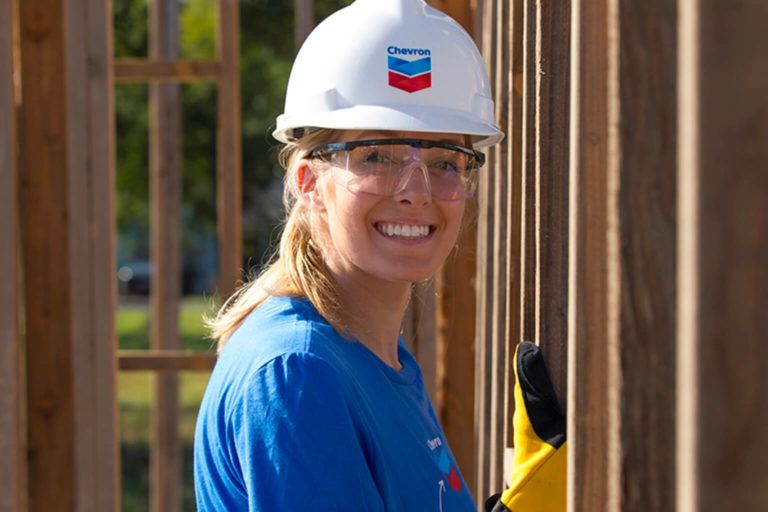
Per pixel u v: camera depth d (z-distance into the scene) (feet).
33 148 25.44
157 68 33.50
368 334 11.69
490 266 17.17
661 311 6.02
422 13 11.95
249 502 9.55
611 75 6.17
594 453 7.49
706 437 4.27
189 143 105.09
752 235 4.16
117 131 104.01
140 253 182.39
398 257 11.12
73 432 25.48
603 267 7.53
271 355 9.84
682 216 4.46
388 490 10.37
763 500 4.17
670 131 6.00
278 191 110.63
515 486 11.56
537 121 11.43
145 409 79.87
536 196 11.69
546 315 11.60
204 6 105.81
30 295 25.62
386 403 10.84
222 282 34.22
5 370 23.44
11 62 23.61
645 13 6.00
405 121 11.18
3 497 23.39
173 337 42.37
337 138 11.39
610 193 6.22
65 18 25.25
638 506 6.06
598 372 7.50
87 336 25.32
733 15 4.19
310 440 9.46
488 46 17.56
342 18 11.96
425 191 11.02
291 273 11.10
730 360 4.22
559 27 11.24
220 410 10.19
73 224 25.32
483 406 17.39
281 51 103.04
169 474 40.96
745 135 4.17
